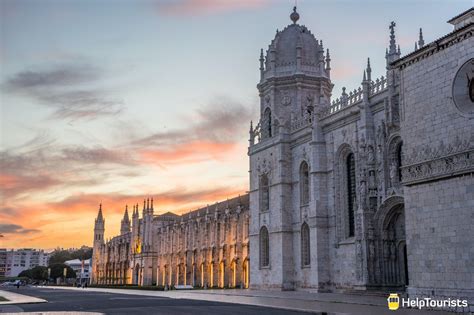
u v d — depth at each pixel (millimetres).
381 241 59375
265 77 88812
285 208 79750
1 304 52688
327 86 87000
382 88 61125
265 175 86250
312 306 43875
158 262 172625
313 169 71812
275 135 84000
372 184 60125
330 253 69625
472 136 39375
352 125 66688
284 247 78562
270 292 73875
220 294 71750
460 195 39938
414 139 44719
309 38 88062
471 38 40500
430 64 43938
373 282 58875
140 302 53219
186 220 153250
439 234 41406
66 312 39844
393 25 59219
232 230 118938
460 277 39219
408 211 44719
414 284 43312
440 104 42531
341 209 68312
